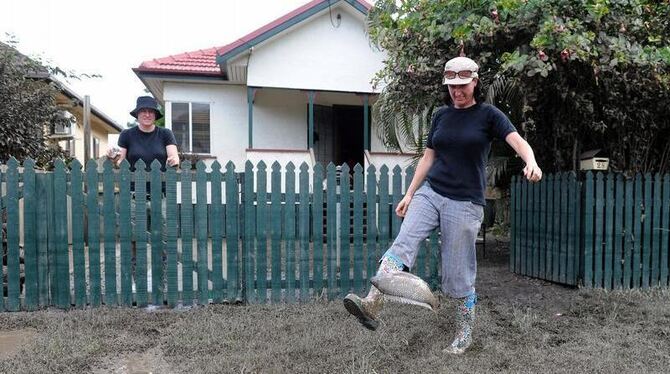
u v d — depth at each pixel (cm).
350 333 364
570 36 439
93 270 442
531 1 462
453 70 305
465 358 324
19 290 435
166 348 337
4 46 866
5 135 838
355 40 1165
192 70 1186
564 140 591
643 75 501
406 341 348
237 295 462
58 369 302
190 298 453
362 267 484
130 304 447
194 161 1166
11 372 294
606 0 454
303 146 1288
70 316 405
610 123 559
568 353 332
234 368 302
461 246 318
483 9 504
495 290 518
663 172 607
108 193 442
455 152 312
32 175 432
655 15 532
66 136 1243
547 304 458
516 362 317
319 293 477
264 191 465
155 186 447
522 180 600
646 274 527
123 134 504
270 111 1263
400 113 767
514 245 613
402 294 272
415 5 550
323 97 1257
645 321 401
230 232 459
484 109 312
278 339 353
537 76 500
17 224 434
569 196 522
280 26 1104
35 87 933
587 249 510
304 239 472
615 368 307
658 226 533
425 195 321
